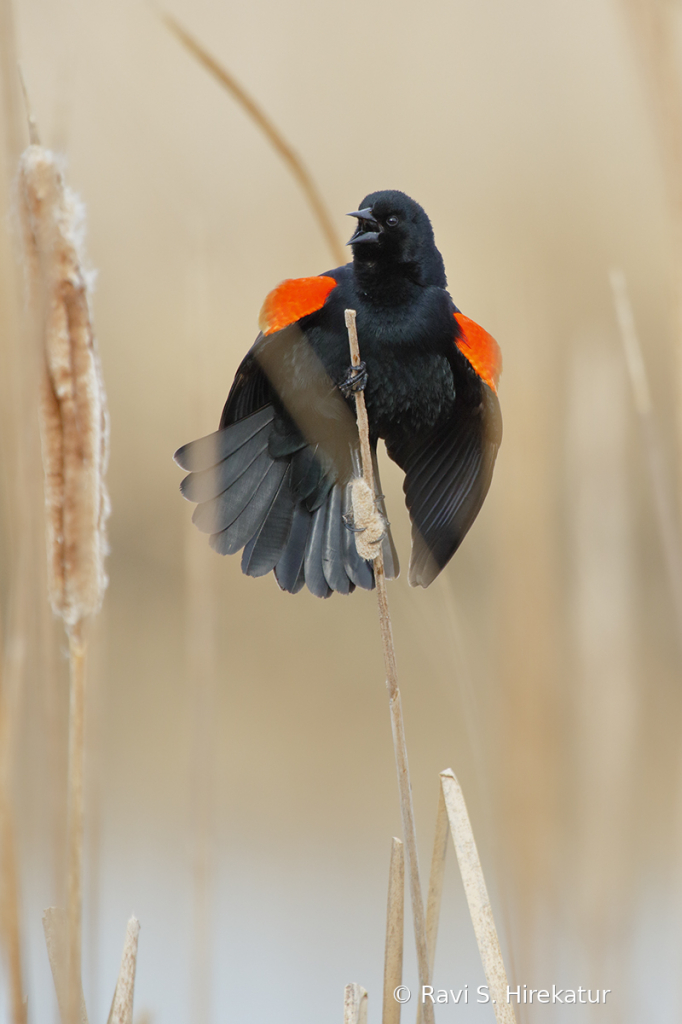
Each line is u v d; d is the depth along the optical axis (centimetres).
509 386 895
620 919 894
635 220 1133
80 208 892
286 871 946
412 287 916
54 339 891
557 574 895
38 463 891
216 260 902
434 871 901
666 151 895
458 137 1112
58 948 893
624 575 893
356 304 916
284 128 962
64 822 894
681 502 897
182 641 1040
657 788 944
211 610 902
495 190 1103
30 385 891
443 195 1092
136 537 1068
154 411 1045
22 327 891
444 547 914
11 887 893
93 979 896
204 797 902
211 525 914
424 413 917
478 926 898
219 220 904
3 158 892
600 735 893
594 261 1071
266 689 1109
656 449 898
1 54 891
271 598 1190
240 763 968
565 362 902
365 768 967
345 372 916
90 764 898
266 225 941
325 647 1159
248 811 958
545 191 1112
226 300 913
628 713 893
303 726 1042
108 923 929
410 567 914
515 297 898
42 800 895
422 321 916
